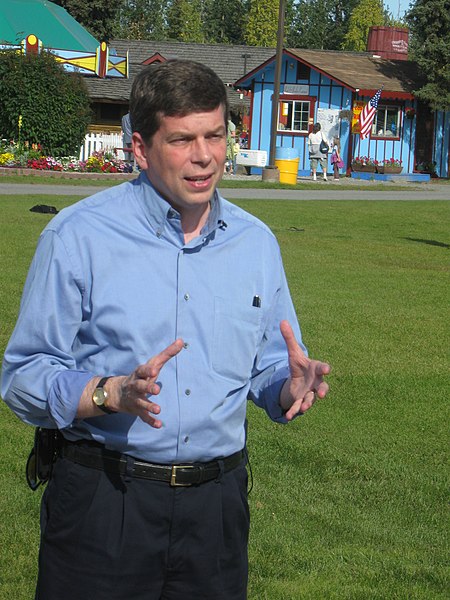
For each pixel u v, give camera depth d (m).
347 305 10.78
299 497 5.50
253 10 97.81
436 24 37.50
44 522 2.92
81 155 30.23
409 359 8.52
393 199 26.53
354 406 7.13
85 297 2.82
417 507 5.45
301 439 6.39
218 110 2.80
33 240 13.70
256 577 4.60
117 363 2.80
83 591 2.82
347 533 5.09
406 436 6.57
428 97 37.00
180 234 2.87
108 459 2.82
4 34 37.16
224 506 2.91
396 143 38.09
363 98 37.44
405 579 4.63
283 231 17.81
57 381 2.72
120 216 2.88
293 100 37.66
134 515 2.81
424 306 11.09
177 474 2.83
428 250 16.33
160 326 2.81
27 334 2.81
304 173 37.16
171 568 2.88
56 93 28.56
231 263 2.95
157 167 2.82
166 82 2.75
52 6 40.69
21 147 28.06
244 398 2.97
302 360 2.89
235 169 34.53
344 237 17.48
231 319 2.90
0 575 4.53
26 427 6.45
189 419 2.81
